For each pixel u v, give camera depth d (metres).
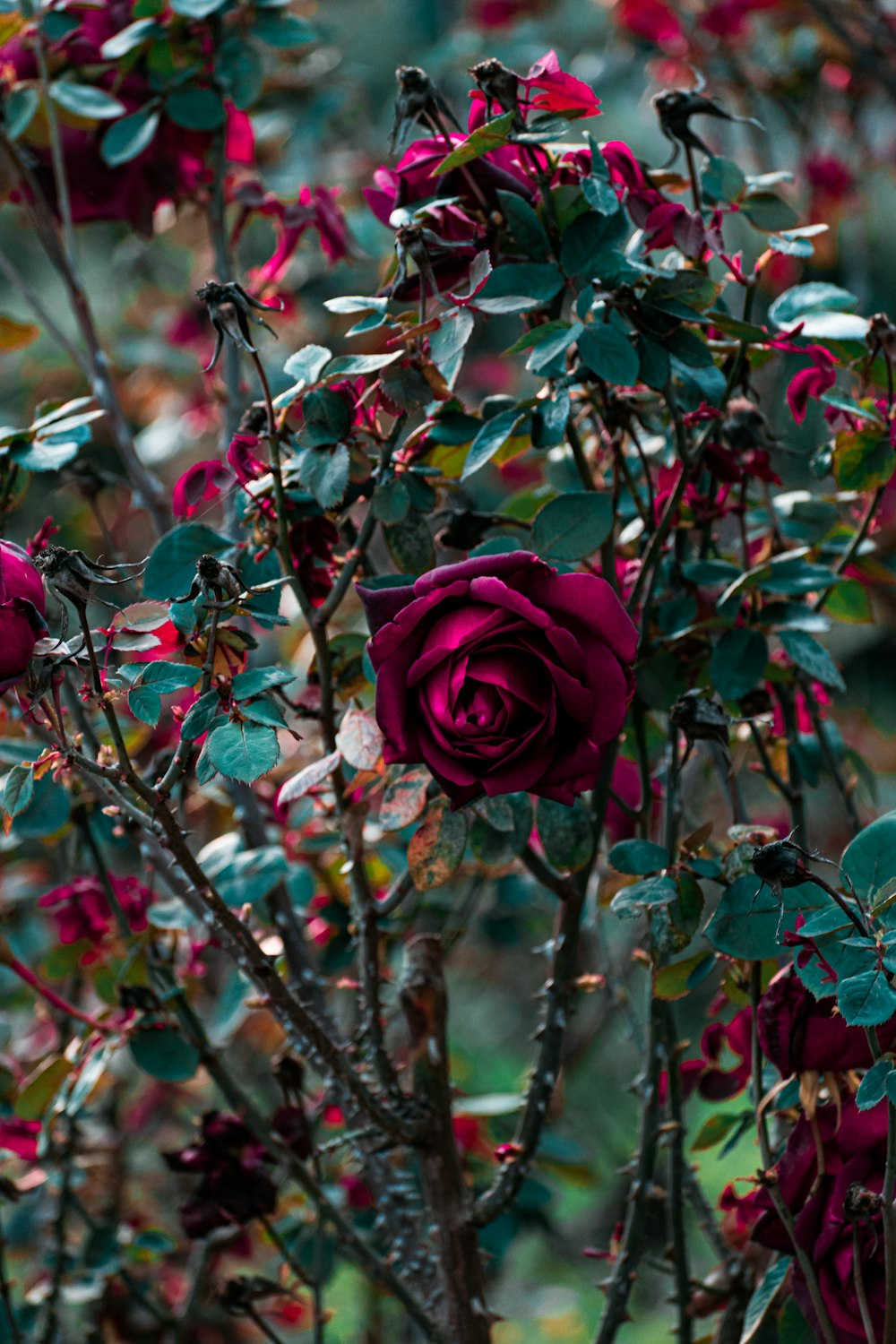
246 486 1.57
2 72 1.82
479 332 1.63
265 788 1.86
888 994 1.44
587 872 1.63
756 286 1.63
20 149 1.84
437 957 1.63
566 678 1.43
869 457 1.61
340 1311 2.80
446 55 3.15
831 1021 1.49
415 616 1.43
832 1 2.45
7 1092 1.85
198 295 1.49
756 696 1.69
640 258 1.63
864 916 1.47
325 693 1.59
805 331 1.62
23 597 1.46
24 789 1.48
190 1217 1.70
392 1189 1.69
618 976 1.82
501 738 1.44
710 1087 1.68
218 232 1.84
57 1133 1.88
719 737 1.53
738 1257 1.67
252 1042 2.28
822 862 1.46
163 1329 1.91
